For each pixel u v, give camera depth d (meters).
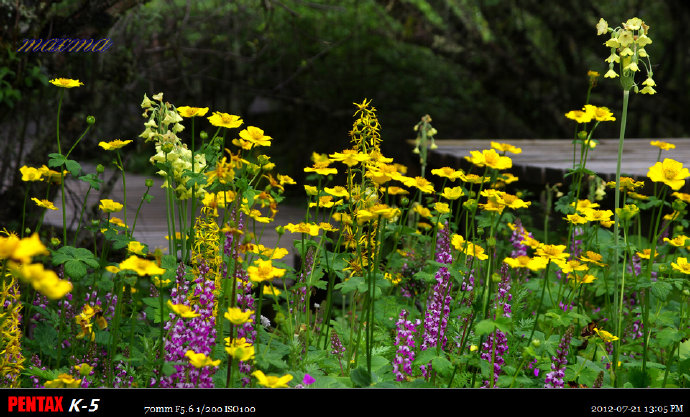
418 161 5.91
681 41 13.58
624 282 2.79
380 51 12.85
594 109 2.91
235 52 8.22
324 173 2.37
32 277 1.29
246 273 2.32
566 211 3.09
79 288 2.72
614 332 2.63
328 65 12.17
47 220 5.63
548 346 2.23
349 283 2.15
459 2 12.77
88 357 2.21
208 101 9.76
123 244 2.48
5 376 2.05
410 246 3.73
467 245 2.46
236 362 1.96
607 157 5.59
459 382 2.31
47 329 2.43
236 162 2.24
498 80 12.76
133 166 9.51
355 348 2.35
